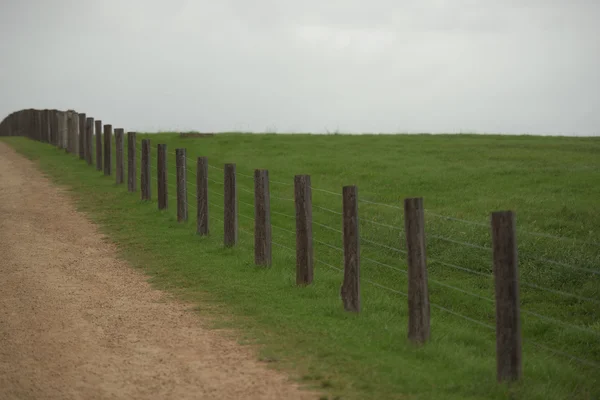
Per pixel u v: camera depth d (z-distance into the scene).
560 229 16.47
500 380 7.89
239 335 9.67
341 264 15.69
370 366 8.29
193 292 12.30
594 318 11.88
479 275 14.37
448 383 7.88
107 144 25.03
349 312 10.80
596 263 13.74
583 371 9.56
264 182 13.84
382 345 9.19
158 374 8.12
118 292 12.34
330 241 17.64
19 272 13.60
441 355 8.85
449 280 14.20
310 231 12.45
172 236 16.92
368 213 19.59
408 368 8.29
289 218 20.03
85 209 20.06
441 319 12.01
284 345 9.13
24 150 32.69
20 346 9.22
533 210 18.30
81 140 29.05
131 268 14.20
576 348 10.66
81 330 9.99
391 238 17.00
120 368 8.34
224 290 12.34
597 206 18.48
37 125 37.75
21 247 15.73
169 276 13.49
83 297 11.93
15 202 20.83
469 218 17.70
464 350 9.34
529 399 7.52
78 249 15.77
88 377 8.02
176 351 8.99
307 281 12.42
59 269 13.98
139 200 21.12
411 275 9.30
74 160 28.94
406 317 11.05
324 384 7.71
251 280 13.03
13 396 7.43
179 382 7.84
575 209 18.16
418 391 7.57
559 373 8.78
